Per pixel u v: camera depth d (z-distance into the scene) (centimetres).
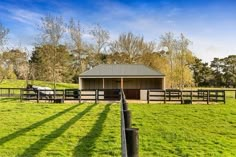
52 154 843
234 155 877
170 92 2389
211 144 1002
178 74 4841
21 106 2064
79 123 1359
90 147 922
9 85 5125
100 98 2692
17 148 909
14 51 5275
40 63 5694
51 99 2375
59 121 1421
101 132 1147
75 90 2397
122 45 5662
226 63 7550
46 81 5828
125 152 393
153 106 2094
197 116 1628
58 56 5134
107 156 827
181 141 1028
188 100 2312
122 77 2705
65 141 1005
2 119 1491
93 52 5731
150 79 2869
